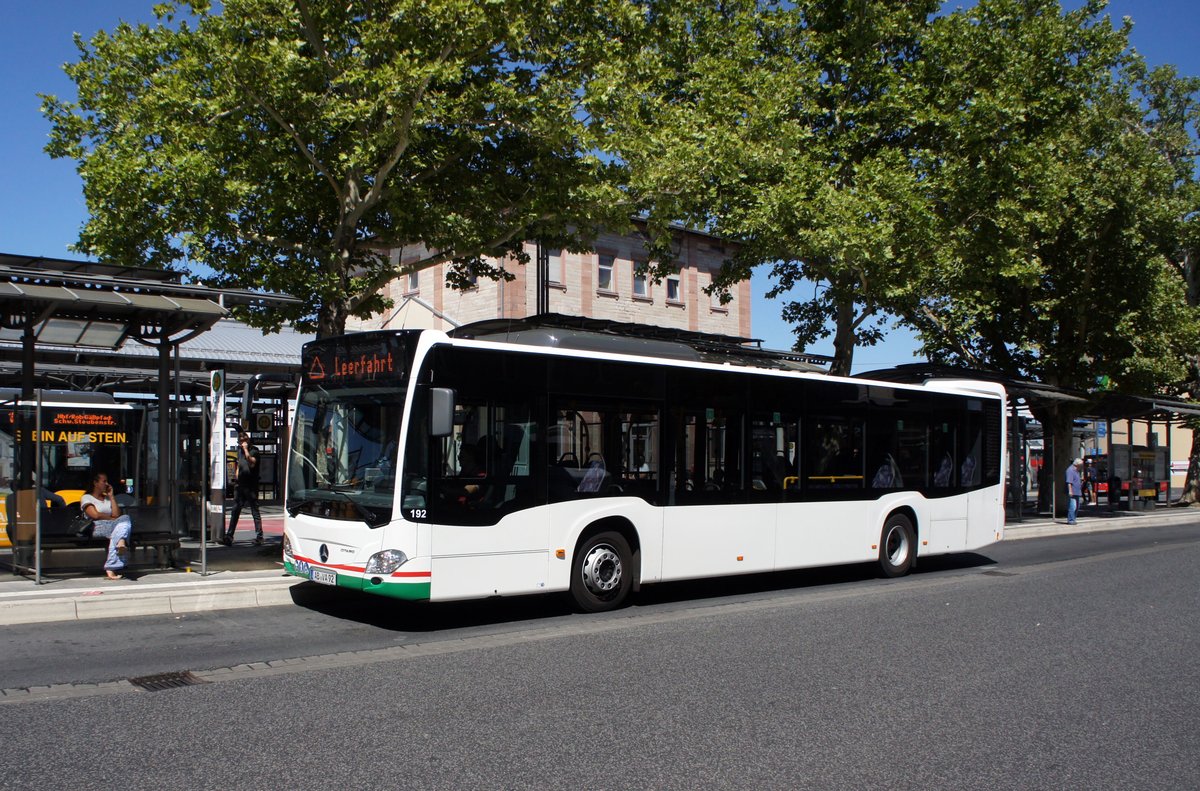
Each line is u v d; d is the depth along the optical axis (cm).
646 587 1398
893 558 1527
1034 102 2289
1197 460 3619
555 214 1517
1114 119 2766
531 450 1075
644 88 1555
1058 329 2970
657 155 1573
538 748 598
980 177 2194
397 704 700
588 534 1132
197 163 1249
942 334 2916
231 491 2527
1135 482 3241
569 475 1108
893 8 2362
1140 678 827
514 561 1048
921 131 2342
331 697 719
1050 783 556
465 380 1027
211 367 2378
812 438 1398
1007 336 2972
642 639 970
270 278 1352
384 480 987
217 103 1276
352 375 1055
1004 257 2311
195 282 1402
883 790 536
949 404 1633
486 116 1450
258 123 1392
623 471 1162
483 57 1418
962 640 980
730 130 1988
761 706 710
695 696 736
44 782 521
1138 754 614
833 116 2380
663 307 3706
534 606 1188
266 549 1541
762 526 1309
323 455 1071
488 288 3394
